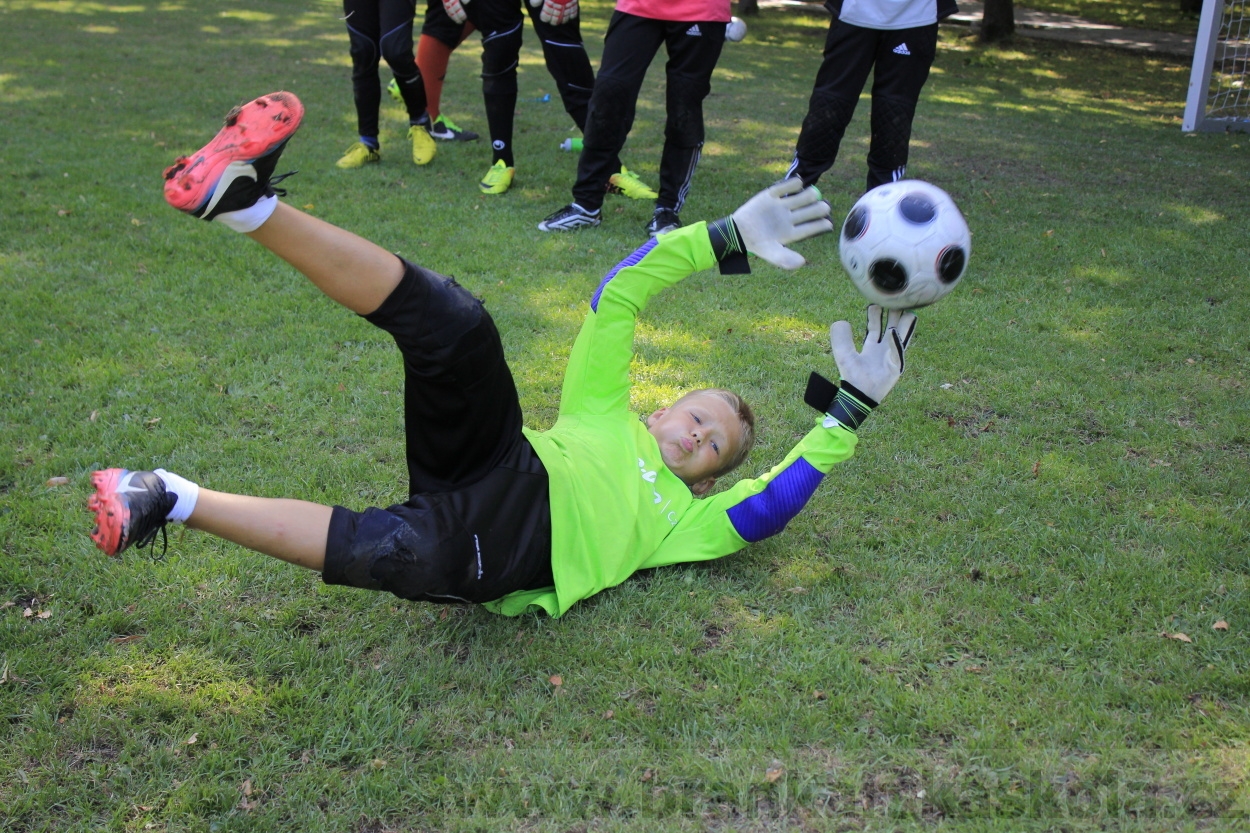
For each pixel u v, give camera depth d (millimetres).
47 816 2127
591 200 6152
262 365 4207
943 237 2594
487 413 2459
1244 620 2746
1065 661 2600
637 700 2475
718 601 2873
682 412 3105
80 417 3742
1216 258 5832
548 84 11328
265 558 2961
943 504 3354
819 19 19859
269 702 2439
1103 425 3922
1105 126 10422
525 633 2705
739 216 2762
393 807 2158
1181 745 2316
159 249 5438
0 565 2873
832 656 2611
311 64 11641
